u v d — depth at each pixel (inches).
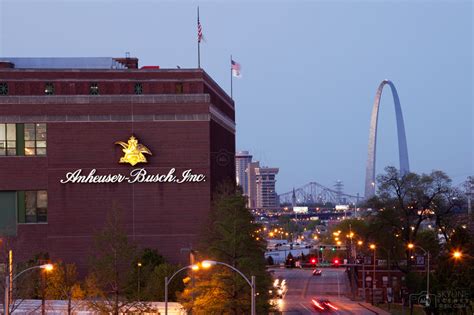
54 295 6003.9
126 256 5383.9
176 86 7613.2
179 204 7514.8
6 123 7460.6
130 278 5521.7
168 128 7559.1
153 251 7052.2
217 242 5300.2
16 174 7460.6
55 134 7490.2
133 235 7490.2
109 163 7514.8
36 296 6200.8
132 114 7539.4
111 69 7573.8
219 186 7391.7
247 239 5260.8
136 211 7509.8
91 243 7445.9
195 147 7559.1
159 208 7514.8
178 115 7559.1
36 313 5684.1
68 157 7500.0
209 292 5078.7
